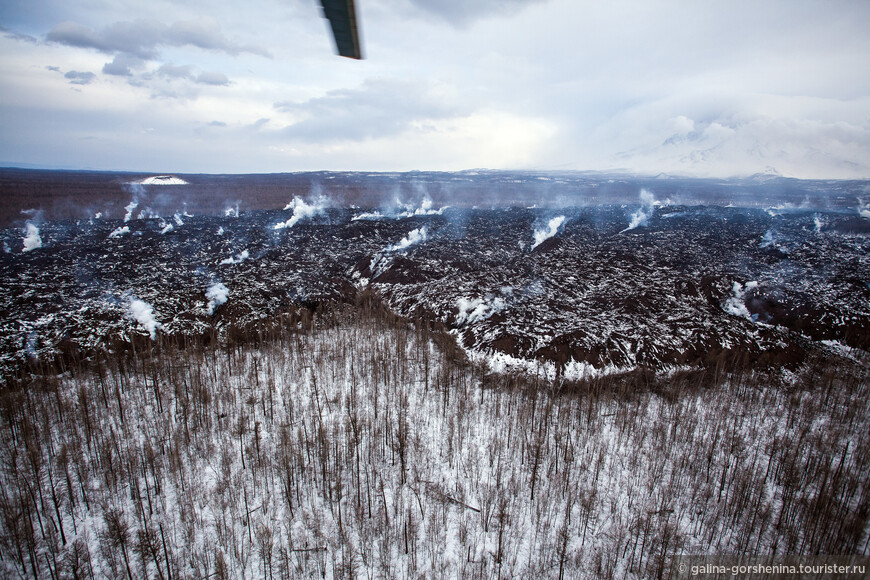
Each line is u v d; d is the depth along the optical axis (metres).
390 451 52.84
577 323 77.38
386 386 63.84
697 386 65.25
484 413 59.34
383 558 41.56
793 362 71.81
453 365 69.00
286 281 95.19
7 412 52.25
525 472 50.47
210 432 54.50
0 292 82.62
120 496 45.91
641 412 59.84
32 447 47.88
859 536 43.06
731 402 62.75
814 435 56.66
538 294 88.75
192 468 49.69
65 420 54.38
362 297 92.50
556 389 63.66
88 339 70.62
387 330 81.00
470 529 44.53
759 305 85.88
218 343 75.06
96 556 40.81
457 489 48.59
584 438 54.72
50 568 38.88
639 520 44.53
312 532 43.94
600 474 50.56
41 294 82.75
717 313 82.94
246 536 43.41
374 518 45.34
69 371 65.31
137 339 72.81
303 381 65.19
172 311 80.38
